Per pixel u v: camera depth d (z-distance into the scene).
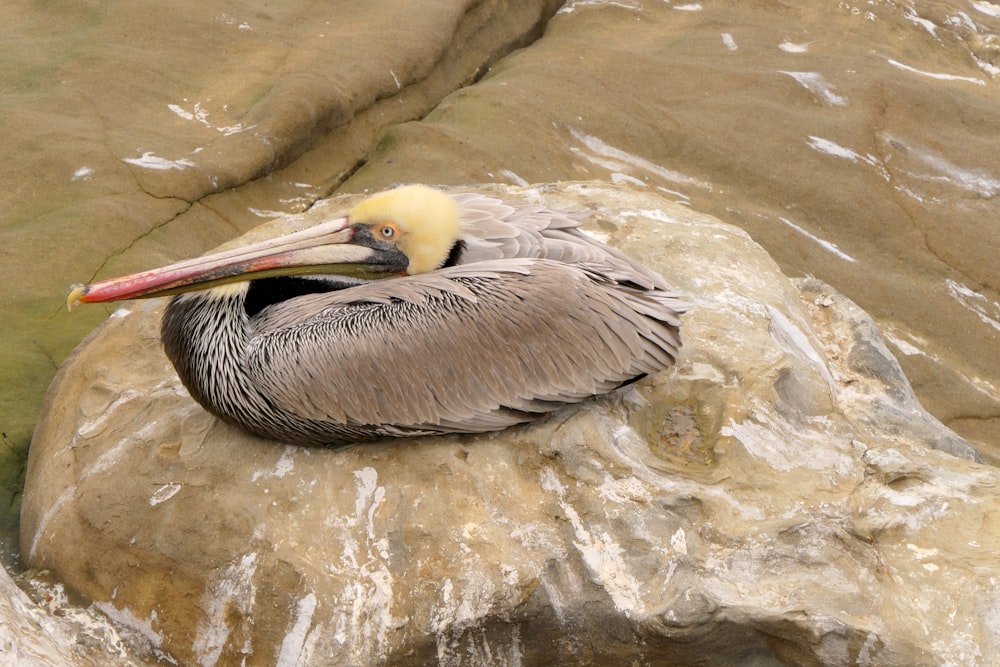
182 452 5.97
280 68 13.32
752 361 6.43
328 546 5.52
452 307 5.71
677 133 13.78
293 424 5.70
